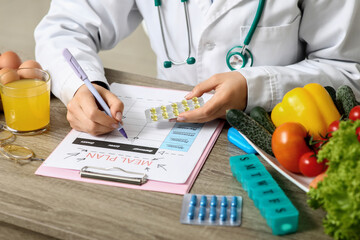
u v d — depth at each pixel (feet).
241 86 3.14
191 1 3.82
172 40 4.11
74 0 4.00
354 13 3.52
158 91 3.50
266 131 2.71
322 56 3.79
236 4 3.62
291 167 2.49
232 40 3.77
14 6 10.78
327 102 2.75
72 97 3.22
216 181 2.57
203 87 3.18
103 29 4.05
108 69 3.81
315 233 2.20
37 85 3.09
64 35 3.88
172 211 2.35
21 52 4.05
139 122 3.10
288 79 3.24
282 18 3.66
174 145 2.86
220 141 2.93
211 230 2.22
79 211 2.35
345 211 1.99
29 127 3.00
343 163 2.03
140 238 2.18
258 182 2.40
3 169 2.67
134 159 2.73
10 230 2.64
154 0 3.92
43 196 2.46
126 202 2.41
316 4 3.57
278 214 2.16
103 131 2.94
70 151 2.82
